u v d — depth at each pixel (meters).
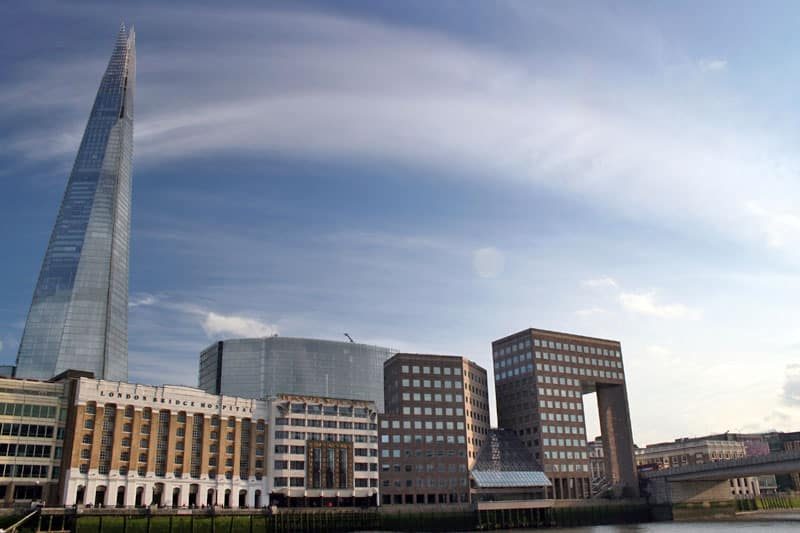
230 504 162.50
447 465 193.75
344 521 161.75
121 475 148.38
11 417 140.50
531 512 189.25
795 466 173.38
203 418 164.38
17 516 124.31
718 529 154.00
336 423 182.50
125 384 154.38
